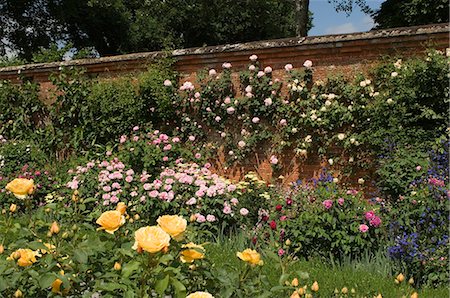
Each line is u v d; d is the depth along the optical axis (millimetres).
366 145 7820
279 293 2895
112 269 2494
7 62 15383
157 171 8742
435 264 5027
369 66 7910
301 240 5660
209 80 9117
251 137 8758
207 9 25969
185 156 9117
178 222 2338
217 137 9148
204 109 9172
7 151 10141
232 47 8867
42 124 11203
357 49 7977
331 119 8078
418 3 15547
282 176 8492
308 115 8211
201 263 2613
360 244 5574
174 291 2461
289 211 5969
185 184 7000
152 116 9664
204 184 6914
